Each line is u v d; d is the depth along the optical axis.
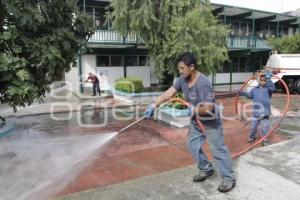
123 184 4.07
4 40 5.79
